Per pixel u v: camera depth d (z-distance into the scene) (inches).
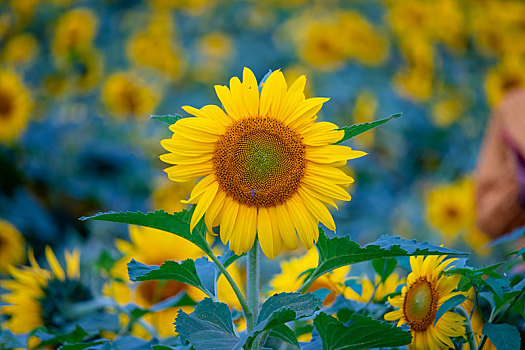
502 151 150.2
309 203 71.6
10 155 185.0
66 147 206.2
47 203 193.0
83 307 86.2
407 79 246.5
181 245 88.3
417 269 72.8
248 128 71.6
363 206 222.5
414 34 245.1
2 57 239.3
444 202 193.0
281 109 72.1
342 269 80.9
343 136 72.6
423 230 202.4
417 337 73.4
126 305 83.2
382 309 76.4
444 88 251.0
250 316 72.2
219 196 71.5
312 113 72.1
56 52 228.4
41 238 172.9
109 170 207.3
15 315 86.4
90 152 206.5
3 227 147.1
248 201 71.4
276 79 72.2
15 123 181.3
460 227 191.2
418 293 72.8
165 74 243.3
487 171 150.9
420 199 214.8
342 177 71.8
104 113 221.1
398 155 244.7
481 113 249.3
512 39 253.4
